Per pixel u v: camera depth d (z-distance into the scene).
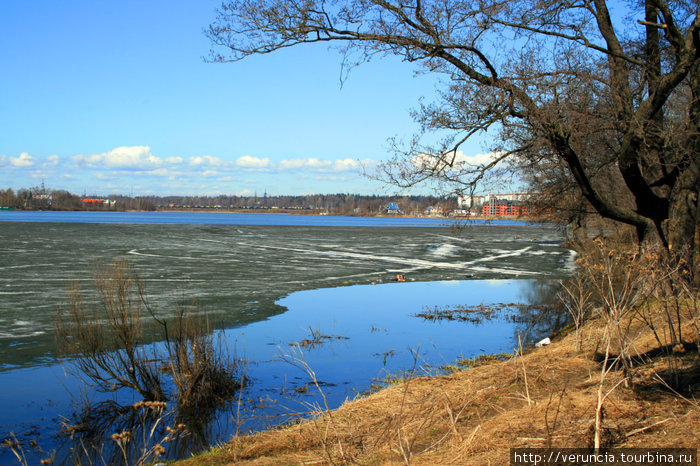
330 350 11.28
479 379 7.28
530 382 6.64
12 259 26.06
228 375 9.03
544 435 4.56
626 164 10.56
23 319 13.05
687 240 10.61
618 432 4.45
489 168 11.16
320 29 9.67
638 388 5.58
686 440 4.11
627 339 7.89
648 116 10.38
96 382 8.51
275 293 19.00
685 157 10.97
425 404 6.30
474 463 4.24
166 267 24.75
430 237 60.94
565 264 32.81
